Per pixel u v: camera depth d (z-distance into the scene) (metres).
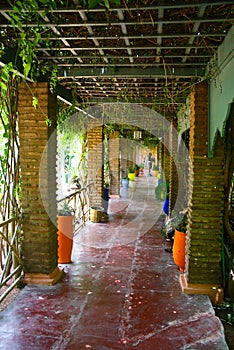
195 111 4.05
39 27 2.62
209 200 4.10
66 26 2.73
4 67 2.88
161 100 5.93
